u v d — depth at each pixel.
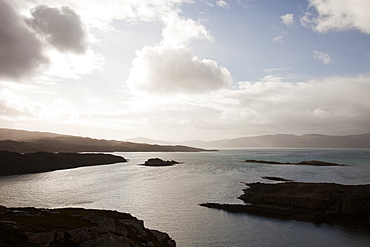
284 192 85.75
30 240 28.89
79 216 41.38
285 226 60.59
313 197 74.06
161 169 189.00
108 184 119.06
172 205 79.44
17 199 86.06
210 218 66.62
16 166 170.12
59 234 31.62
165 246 42.53
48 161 196.12
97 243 30.58
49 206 77.12
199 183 121.44
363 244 50.66
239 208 74.38
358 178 133.75
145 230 45.88
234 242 51.94
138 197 90.50
